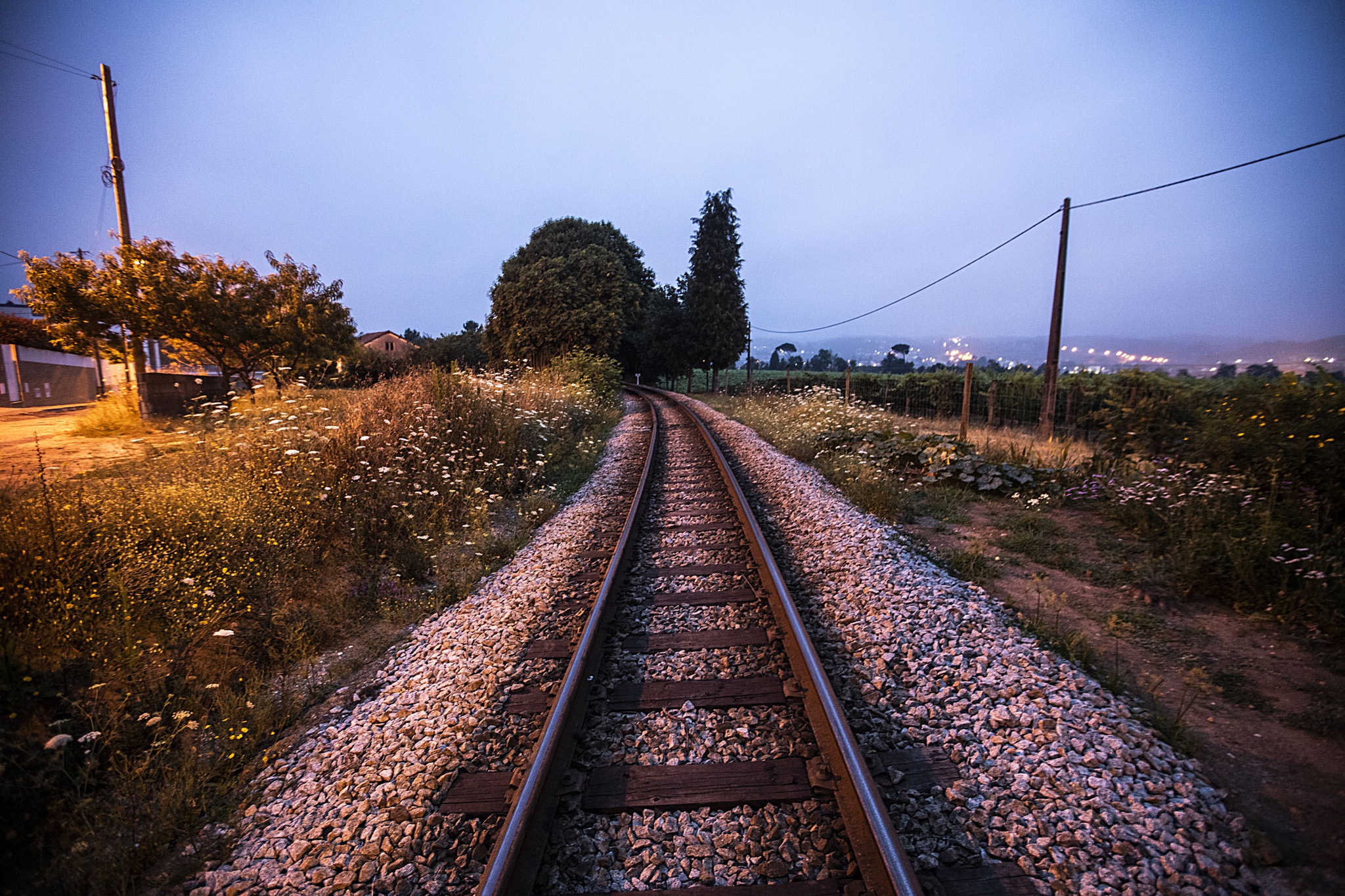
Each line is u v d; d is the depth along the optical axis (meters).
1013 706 3.11
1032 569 5.36
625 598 4.82
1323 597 4.00
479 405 9.98
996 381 17.98
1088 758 2.67
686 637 4.07
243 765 3.12
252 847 2.51
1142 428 9.63
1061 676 3.38
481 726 3.14
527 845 2.21
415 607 5.07
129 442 8.52
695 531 6.62
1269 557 4.41
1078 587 4.93
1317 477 5.32
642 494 8.30
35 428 14.78
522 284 32.75
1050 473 8.02
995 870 2.15
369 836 2.47
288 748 3.22
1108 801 2.44
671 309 43.34
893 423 13.86
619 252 48.59
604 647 3.99
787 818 2.40
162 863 2.48
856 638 3.96
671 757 2.82
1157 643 3.93
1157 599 4.54
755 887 2.08
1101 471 7.84
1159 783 2.53
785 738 2.92
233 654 4.07
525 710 3.26
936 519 7.04
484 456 9.01
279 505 5.66
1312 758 2.73
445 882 2.20
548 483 9.83
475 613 4.81
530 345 31.77
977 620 4.11
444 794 2.65
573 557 5.93
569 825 2.41
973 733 2.93
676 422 18.91
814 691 3.15
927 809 2.44
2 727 2.91
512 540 6.75
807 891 2.05
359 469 6.74
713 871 2.17
